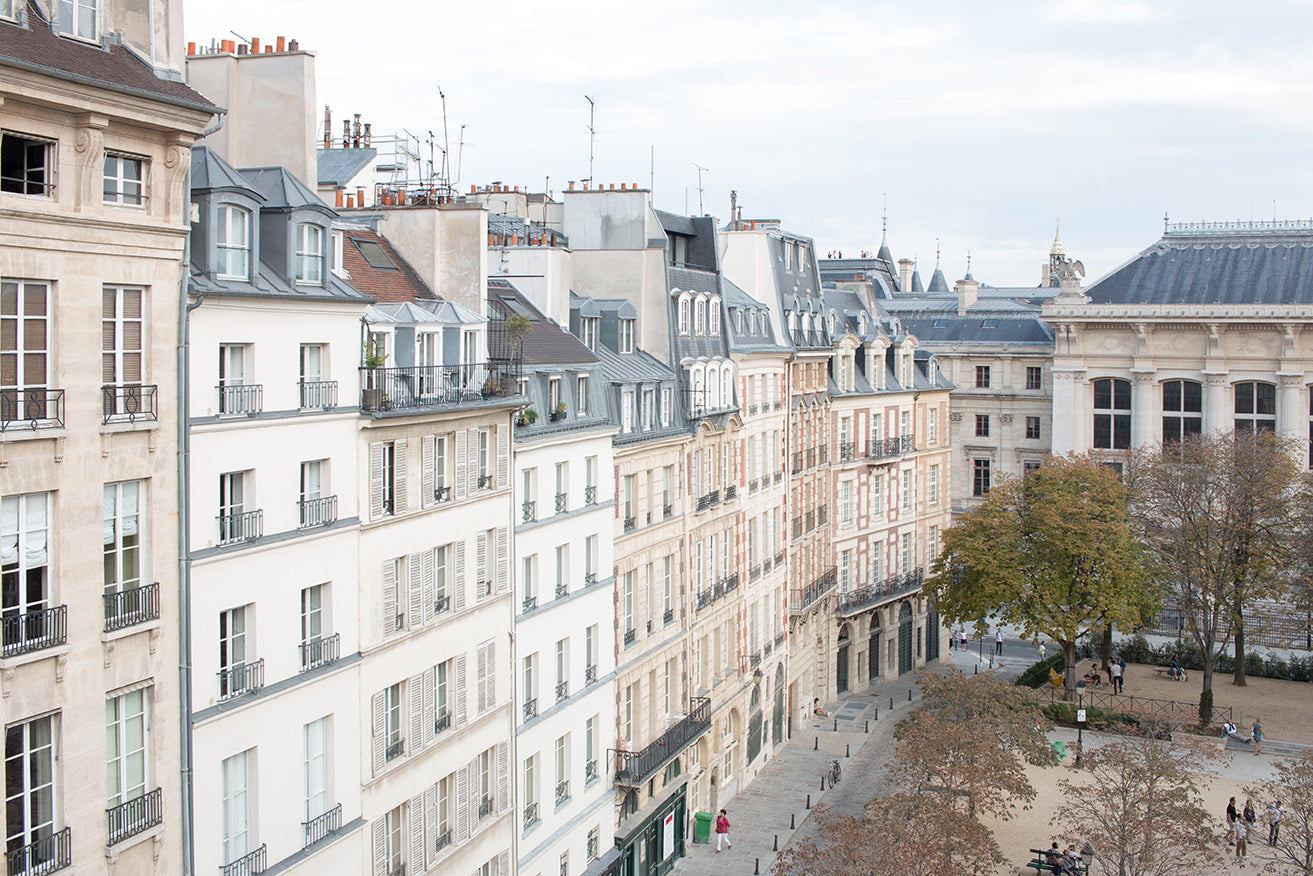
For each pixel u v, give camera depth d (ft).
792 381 233.35
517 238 169.58
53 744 76.18
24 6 74.54
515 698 131.13
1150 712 229.86
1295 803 156.04
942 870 130.31
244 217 93.30
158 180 81.66
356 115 204.85
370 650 105.70
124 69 79.10
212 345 89.10
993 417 380.78
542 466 138.31
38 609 74.95
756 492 210.38
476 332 125.18
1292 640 295.48
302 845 98.37
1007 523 240.32
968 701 175.83
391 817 111.34
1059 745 212.84
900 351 287.69
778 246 239.30
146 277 81.30
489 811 127.13
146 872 82.28
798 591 233.35
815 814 139.23
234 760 92.12
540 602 138.00
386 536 108.58
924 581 288.71
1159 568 249.14
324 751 101.96
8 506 73.00
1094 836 151.43
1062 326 352.28
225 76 114.52
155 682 82.84
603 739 153.28
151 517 82.64
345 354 104.12
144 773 83.05
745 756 204.23
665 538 171.94
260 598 93.56
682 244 204.64
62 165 74.69
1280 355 330.34
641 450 163.53
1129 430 350.43
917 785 154.30
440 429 116.78
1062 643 241.35
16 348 73.10
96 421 77.66
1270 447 267.80
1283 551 249.75
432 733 116.06
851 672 264.31
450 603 119.34
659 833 168.35
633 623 164.35
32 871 73.92
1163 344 343.67
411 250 134.10
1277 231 348.18
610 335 172.35
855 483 263.29
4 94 69.46
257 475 93.56
